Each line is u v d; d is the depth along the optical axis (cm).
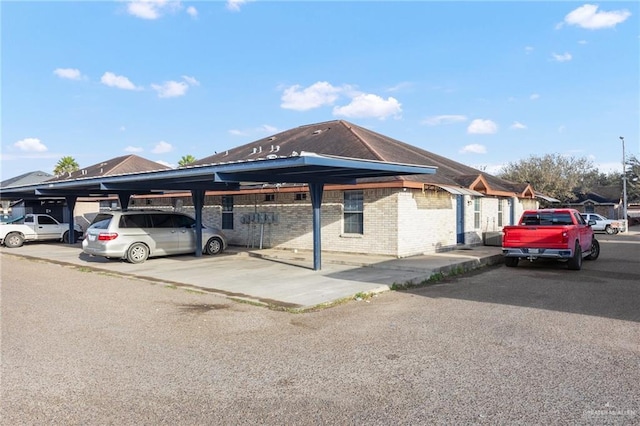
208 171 1248
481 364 555
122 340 667
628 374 518
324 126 2384
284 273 1293
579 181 5344
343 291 1016
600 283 1140
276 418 423
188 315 821
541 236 1373
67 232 2453
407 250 1616
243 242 2136
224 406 449
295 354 601
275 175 1312
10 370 546
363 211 1678
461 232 1961
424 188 1691
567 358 573
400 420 417
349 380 511
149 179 1504
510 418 417
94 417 427
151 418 425
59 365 562
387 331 705
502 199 2362
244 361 576
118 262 1579
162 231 1616
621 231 3756
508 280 1197
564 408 435
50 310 860
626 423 406
